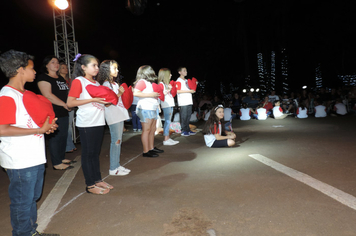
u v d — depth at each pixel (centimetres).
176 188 346
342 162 421
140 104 499
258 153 508
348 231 229
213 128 577
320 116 1108
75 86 305
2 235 251
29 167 209
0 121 189
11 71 200
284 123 956
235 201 298
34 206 238
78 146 641
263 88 2333
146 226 255
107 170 443
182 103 734
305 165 415
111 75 377
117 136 396
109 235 243
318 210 267
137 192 339
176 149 578
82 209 298
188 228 248
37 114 203
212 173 400
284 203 286
